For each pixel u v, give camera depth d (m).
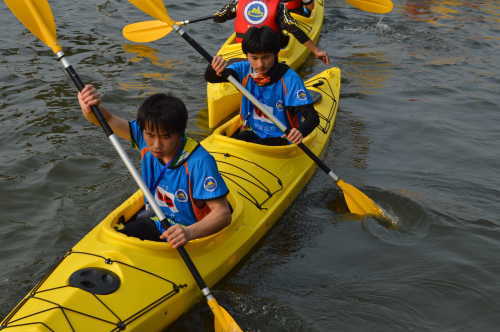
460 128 5.86
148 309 2.92
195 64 7.14
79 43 7.57
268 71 4.14
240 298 3.39
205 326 3.16
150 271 3.06
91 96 3.02
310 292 3.49
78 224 4.07
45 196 4.38
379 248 3.94
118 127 3.15
